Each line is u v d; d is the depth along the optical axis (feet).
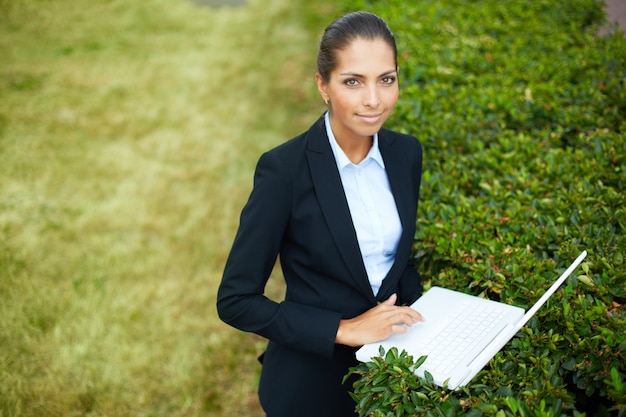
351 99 5.54
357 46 5.41
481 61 14.62
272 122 21.45
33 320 12.56
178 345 12.21
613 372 5.35
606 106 12.08
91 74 25.26
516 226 8.45
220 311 6.23
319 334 5.93
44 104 22.38
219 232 15.74
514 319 6.11
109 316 12.79
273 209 5.92
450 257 8.10
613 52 14.34
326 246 6.02
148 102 22.88
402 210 6.35
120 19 32.01
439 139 11.07
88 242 15.15
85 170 18.30
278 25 30.89
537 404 5.42
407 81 14.08
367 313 6.01
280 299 13.78
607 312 6.38
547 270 7.38
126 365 11.62
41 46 28.19
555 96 12.41
